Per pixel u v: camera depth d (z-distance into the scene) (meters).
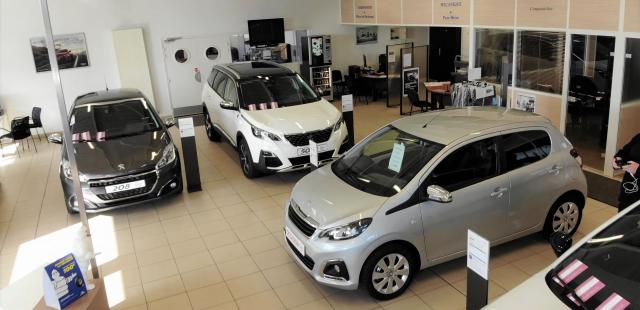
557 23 7.25
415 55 14.38
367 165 4.86
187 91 12.01
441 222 4.34
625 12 6.28
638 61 6.56
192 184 7.12
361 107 12.22
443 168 4.40
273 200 6.76
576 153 5.05
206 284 4.83
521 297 2.86
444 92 10.12
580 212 5.15
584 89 7.26
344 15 12.77
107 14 11.12
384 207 4.18
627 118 6.75
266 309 4.38
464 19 8.95
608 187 6.59
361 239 4.07
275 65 8.77
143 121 7.16
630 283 2.76
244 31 12.33
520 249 5.09
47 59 10.82
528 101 8.13
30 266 5.37
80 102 7.38
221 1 11.98
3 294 4.59
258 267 5.08
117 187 6.17
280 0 12.46
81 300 3.58
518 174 4.64
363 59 13.64
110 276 5.05
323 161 7.20
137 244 5.70
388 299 4.36
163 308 4.48
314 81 12.47
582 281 2.85
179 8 11.68
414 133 4.86
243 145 7.53
